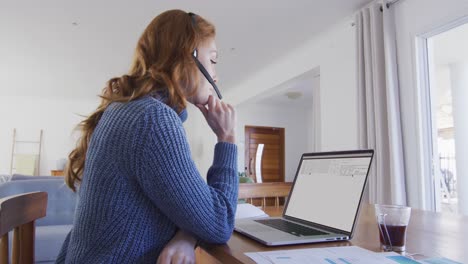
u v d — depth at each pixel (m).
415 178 2.55
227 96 6.38
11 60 4.53
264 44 3.85
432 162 2.55
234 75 5.13
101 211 0.64
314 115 4.20
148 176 0.62
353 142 3.23
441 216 1.18
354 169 0.87
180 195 0.62
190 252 0.67
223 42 3.80
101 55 4.32
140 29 3.48
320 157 1.00
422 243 0.77
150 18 3.22
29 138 6.79
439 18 2.43
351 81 3.29
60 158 6.86
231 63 4.54
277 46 3.90
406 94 2.65
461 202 4.26
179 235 0.70
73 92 6.41
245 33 3.55
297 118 7.88
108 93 0.78
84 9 3.05
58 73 5.15
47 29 3.50
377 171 2.65
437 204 2.54
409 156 2.60
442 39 3.55
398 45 2.74
